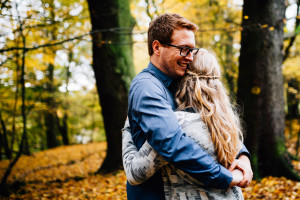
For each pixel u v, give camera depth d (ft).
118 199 11.96
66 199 12.85
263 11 12.10
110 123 17.51
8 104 26.18
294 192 10.67
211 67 3.48
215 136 2.95
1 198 13.99
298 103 29.99
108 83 17.11
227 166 3.07
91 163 25.81
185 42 3.33
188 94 3.28
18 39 14.76
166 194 3.04
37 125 48.42
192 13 23.06
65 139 51.57
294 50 21.90
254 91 12.33
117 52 17.20
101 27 16.67
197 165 2.68
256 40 12.22
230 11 24.03
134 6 18.71
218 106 3.13
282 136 13.00
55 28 16.42
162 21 3.43
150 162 2.82
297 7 15.35
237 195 3.09
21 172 24.23
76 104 47.11
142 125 2.88
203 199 2.88
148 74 3.39
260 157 12.82
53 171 23.16
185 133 2.88
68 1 18.63
